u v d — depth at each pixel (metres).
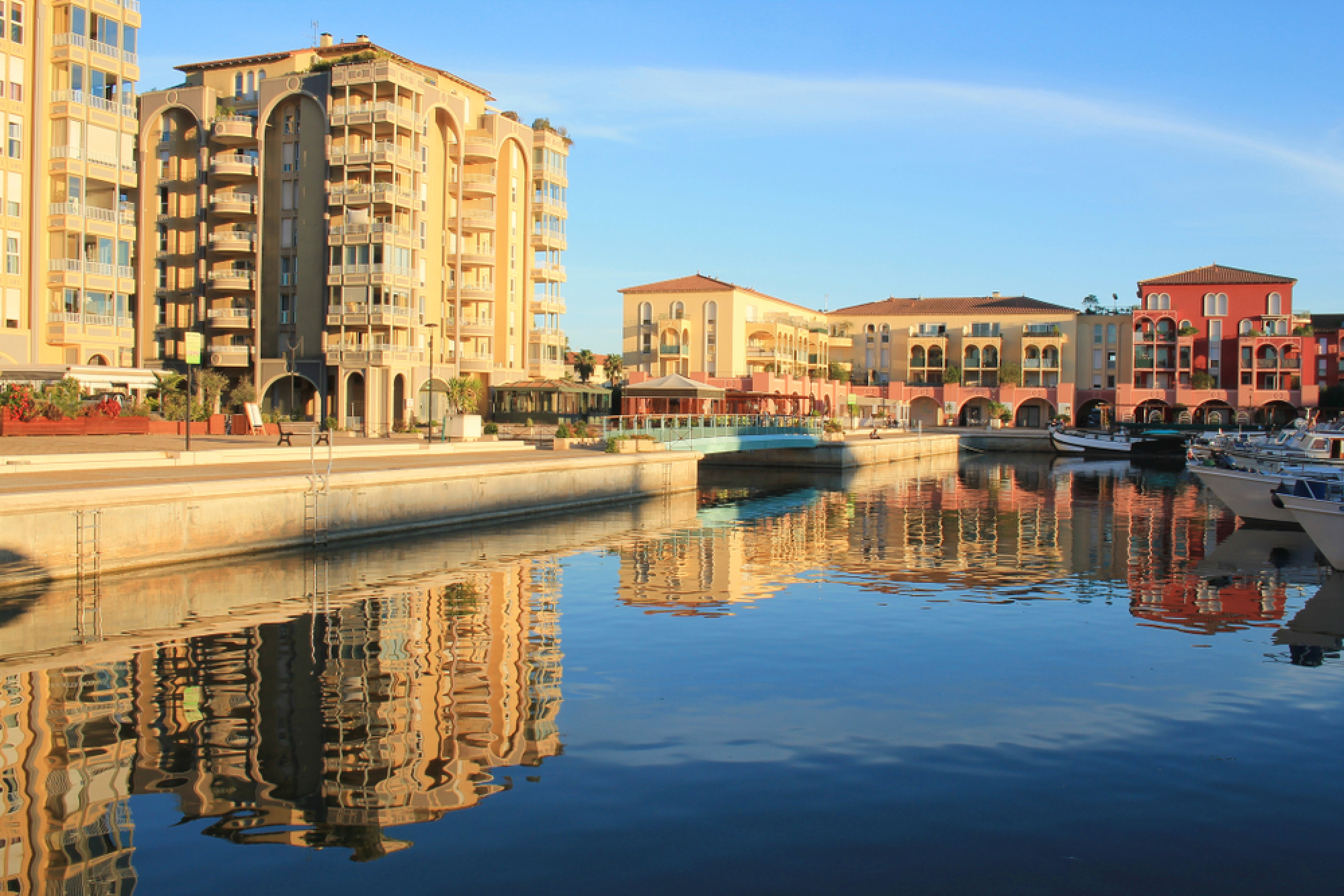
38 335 55.94
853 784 11.32
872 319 128.50
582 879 9.06
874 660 16.92
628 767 11.74
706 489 55.34
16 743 12.39
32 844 9.69
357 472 30.53
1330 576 26.78
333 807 10.56
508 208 76.94
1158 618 20.86
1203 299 114.12
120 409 44.59
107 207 59.81
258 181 68.88
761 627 19.50
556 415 73.94
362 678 15.34
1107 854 9.70
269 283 69.06
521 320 79.25
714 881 9.06
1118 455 94.75
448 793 10.92
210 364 68.06
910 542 33.38
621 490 44.91
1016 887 9.03
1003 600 22.77
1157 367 115.44
